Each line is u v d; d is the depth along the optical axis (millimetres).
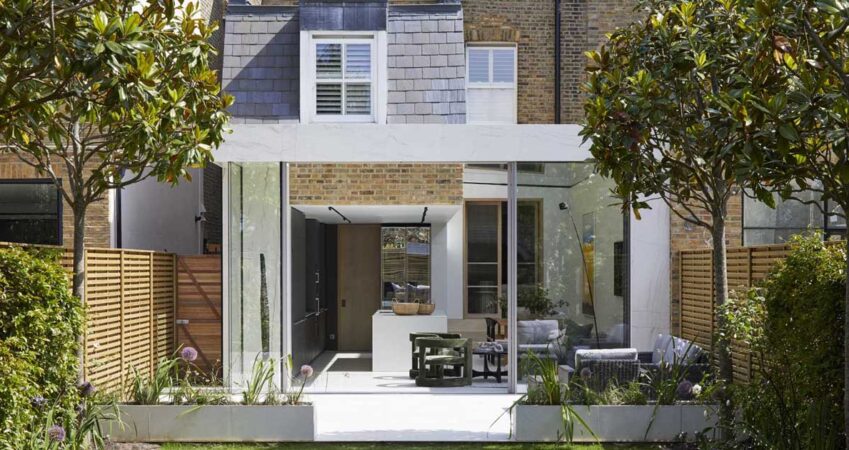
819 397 6512
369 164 13953
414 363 13758
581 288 11797
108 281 9766
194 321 12594
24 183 12445
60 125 7844
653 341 11922
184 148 7602
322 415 10289
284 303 11828
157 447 8398
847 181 5348
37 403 6691
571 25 17375
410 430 9312
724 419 7848
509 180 11719
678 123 7672
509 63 17453
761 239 12758
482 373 13594
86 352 8992
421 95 14484
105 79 5801
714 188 7777
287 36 14703
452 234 18797
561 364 11742
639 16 17141
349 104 14320
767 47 5934
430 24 14875
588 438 8648
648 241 11961
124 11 6469
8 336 6605
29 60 5938
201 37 7652
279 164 11867
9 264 6707
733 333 7625
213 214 19266
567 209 11773
